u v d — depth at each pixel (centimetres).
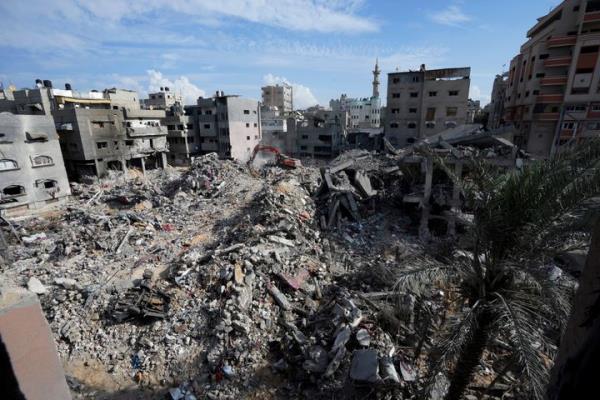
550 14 3978
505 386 992
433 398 867
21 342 301
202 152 6078
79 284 1608
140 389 1066
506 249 709
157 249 2044
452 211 1093
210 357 1128
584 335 196
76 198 3428
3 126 2845
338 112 7219
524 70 4400
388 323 1207
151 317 1323
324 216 2408
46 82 4522
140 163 5109
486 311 701
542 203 642
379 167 3080
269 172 4012
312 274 1609
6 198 2869
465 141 2305
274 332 1227
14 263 1856
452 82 4822
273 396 1009
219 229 2380
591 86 3497
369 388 971
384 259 1811
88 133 3909
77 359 1185
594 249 205
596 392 174
